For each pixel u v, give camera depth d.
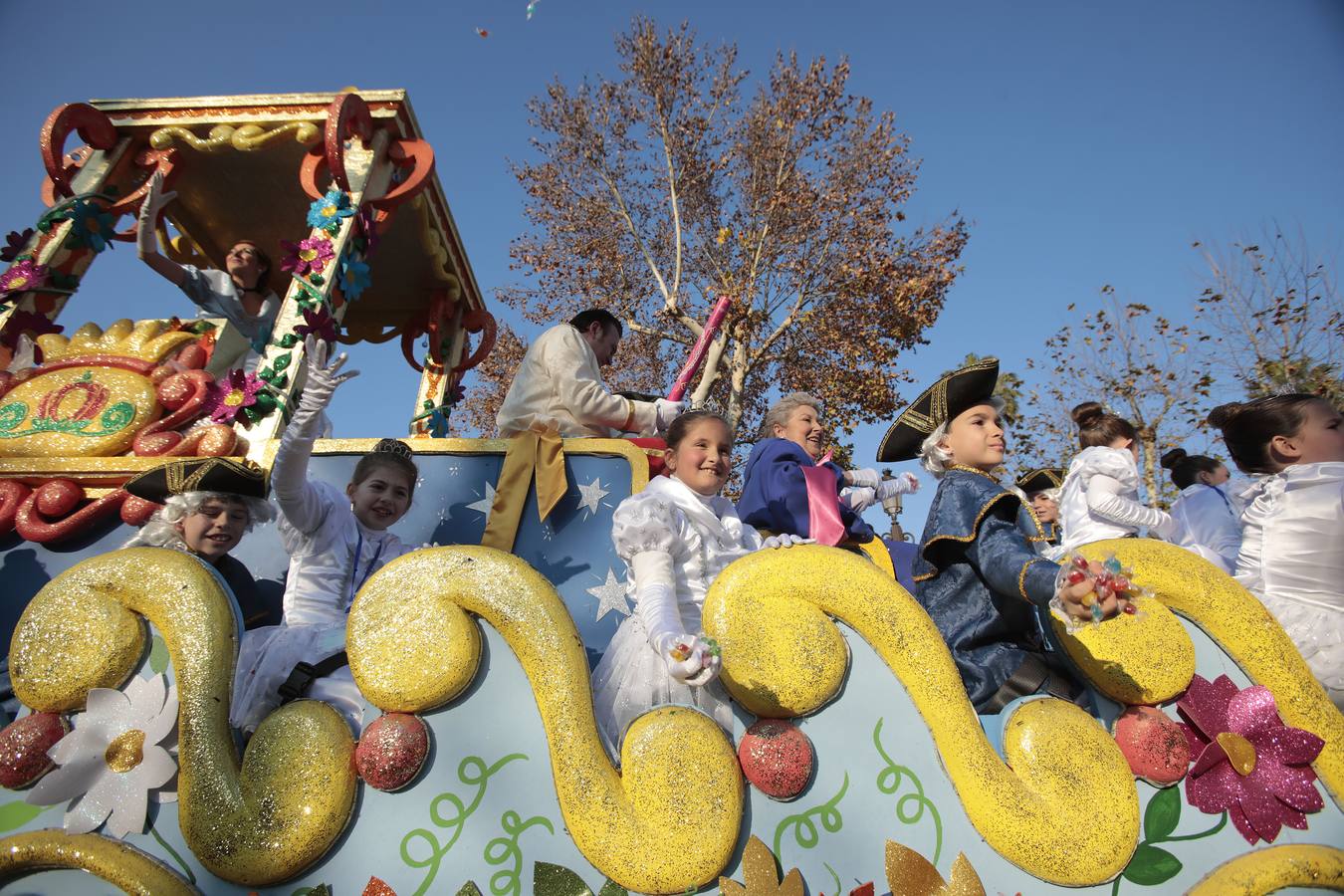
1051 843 1.80
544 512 3.09
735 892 1.69
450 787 1.77
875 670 1.94
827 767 1.85
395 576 1.87
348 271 3.22
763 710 1.87
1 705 2.12
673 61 19.12
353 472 3.29
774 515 3.62
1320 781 2.02
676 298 18.64
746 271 17.95
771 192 18.42
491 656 1.86
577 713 1.78
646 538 2.19
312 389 2.54
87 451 2.71
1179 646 2.10
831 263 18.41
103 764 1.77
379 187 3.56
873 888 1.76
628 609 2.96
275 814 1.68
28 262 3.37
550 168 19.75
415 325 5.76
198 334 3.24
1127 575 1.83
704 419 2.81
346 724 1.83
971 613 2.40
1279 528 2.82
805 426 4.31
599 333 4.56
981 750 1.87
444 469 3.34
